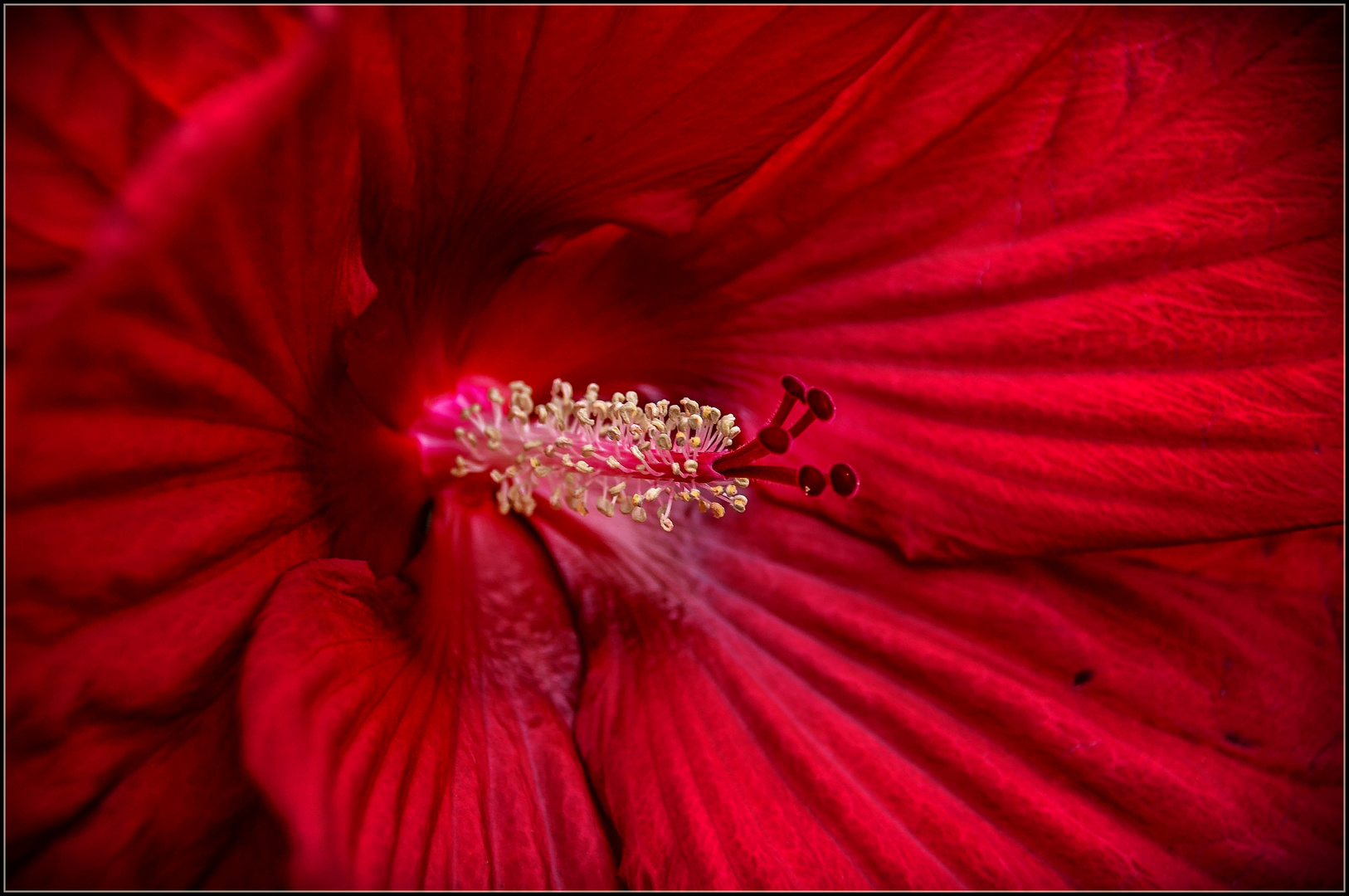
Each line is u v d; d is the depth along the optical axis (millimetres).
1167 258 258
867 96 257
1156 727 264
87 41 209
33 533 212
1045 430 263
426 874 229
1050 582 270
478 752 250
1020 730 264
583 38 234
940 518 268
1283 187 254
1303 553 269
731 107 246
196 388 221
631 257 270
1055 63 255
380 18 220
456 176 246
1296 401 255
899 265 267
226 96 200
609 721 264
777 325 273
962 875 256
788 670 270
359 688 233
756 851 254
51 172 209
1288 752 265
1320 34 250
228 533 226
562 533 281
